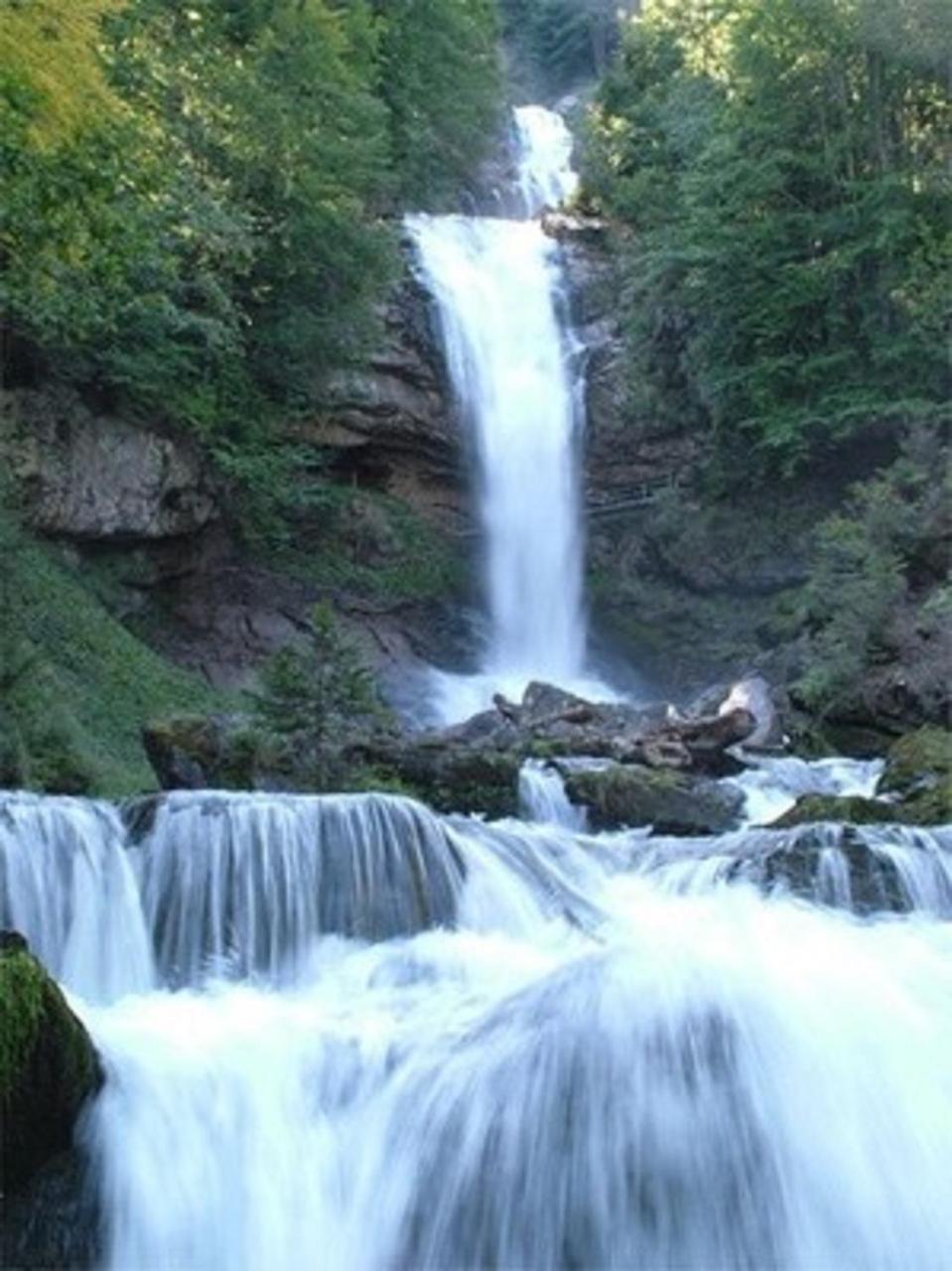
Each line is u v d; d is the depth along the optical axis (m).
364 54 31.20
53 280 16.88
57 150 14.30
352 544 27.20
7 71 12.80
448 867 10.23
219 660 23.41
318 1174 6.65
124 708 18.58
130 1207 6.39
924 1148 6.70
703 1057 6.68
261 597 24.92
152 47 22.88
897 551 21.73
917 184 26.55
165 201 20.05
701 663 26.89
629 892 10.71
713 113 30.97
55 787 14.70
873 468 26.81
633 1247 6.35
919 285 25.39
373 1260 6.50
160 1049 7.08
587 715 18.58
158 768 14.09
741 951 7.77
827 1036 6.92
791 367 27.05
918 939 8.81
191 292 23.00
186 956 9.34
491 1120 6.64
